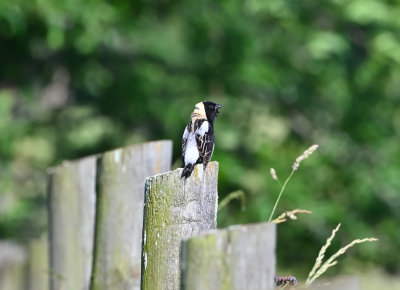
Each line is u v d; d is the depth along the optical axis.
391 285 14.80
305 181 16.50
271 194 15.79
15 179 16.09
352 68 17.53
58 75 16.88
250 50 16.48
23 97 16.36
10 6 14.16
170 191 4.10
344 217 16.16
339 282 3.11
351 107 17.52
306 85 17.52
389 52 16.89
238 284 2.92
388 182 17.31
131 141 16.48
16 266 5.32
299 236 16.03
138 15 16.02
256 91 17.58
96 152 16.66
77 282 5.12
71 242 5.14
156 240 4.10
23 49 15.66
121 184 4.96
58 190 5.16
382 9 16.59
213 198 4.23
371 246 16.41
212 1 16.48
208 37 16.53
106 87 16.72
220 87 16.75
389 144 17.84
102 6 15.21
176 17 16.62
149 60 16.84
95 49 16.06
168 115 16.20
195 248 2.93
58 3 14.40
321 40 16.59
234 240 2.93
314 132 17.78
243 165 16.38
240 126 16.78
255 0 16.48
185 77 16.75
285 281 4.05
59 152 16.61
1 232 15.14
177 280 4.10
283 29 17.09
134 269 5.00
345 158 17.78
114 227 4.99
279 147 16.72
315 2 17.09
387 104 17.89
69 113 16.81
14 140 15.59
